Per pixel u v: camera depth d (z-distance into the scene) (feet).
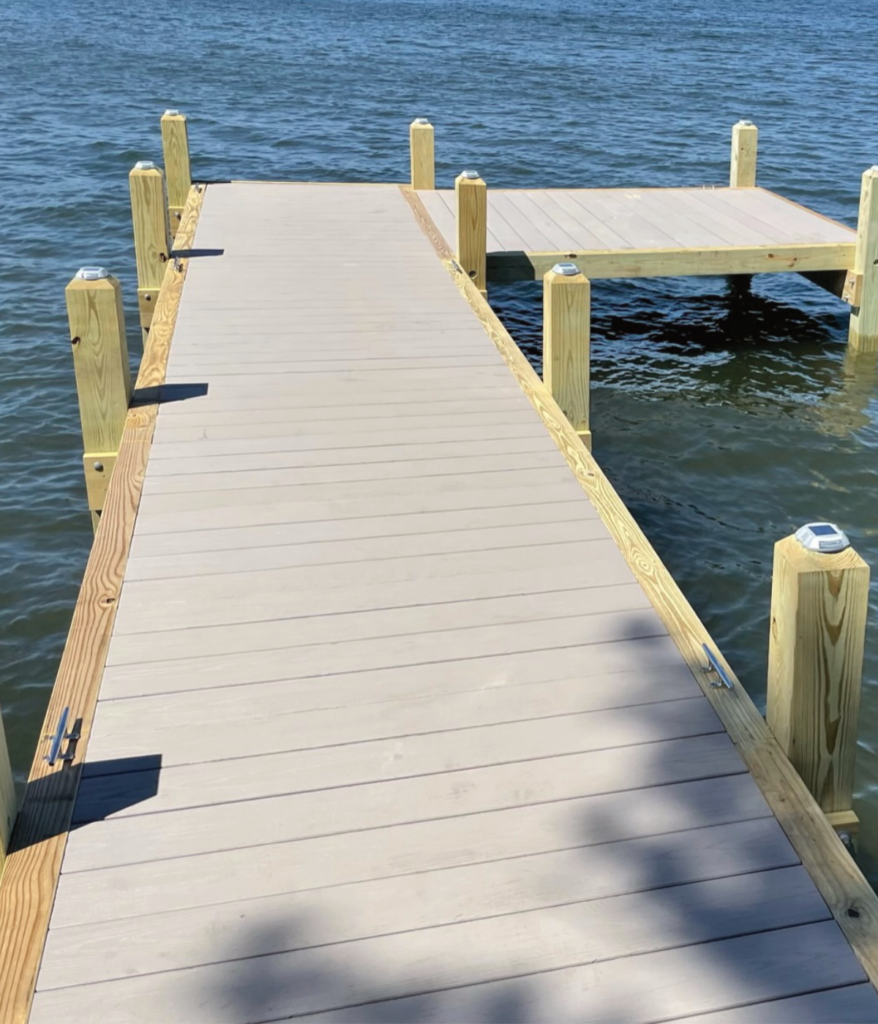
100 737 10.42
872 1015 7.78
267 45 109.81
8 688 17.38
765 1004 7.86
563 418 17.93
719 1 204.64
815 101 77.87
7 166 51.93
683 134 65.31
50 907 8.56
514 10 171.63
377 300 24.07
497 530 14.33
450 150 60.59
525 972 8.09
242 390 18.88
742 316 33.71
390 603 12.65
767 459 24.36
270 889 8.79
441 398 18.72
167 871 8.94
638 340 31.76
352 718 10.75
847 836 10.36
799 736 10.08
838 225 31.35
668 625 12.27
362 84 84.07
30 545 21.27
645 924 8.48
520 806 9.66
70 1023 7.64
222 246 28.35
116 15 141.08
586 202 33.86
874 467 23.95
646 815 9.55
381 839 9.30
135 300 35.24
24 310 33.30
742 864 9.02
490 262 27.78
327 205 33.22
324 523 14.43
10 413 26.61
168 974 8.04
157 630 12.06
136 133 61.93
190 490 15.25
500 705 10.94
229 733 10.51
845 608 9.64
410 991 7.93
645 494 22.86
